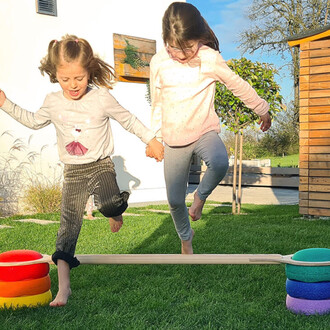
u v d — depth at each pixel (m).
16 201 10.21
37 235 6.94
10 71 10.30
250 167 19.20
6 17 10.23
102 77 3.51
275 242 5.92
